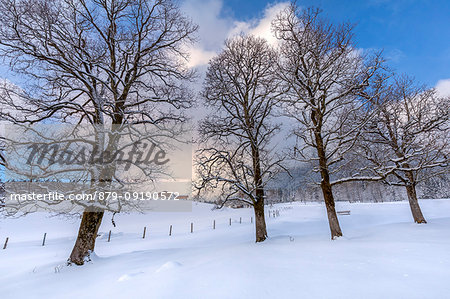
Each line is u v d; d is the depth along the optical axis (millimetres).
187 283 5363
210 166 13148
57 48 9391
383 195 53719
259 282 5012
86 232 9422
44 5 8836
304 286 4590
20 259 11828
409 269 5090
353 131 10641
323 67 10812
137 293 5141
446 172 12883
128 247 15766
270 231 18641
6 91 8469
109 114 10883
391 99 11359
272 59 12508
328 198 10914
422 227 11867
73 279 7289
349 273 5137
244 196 13766
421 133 12891
